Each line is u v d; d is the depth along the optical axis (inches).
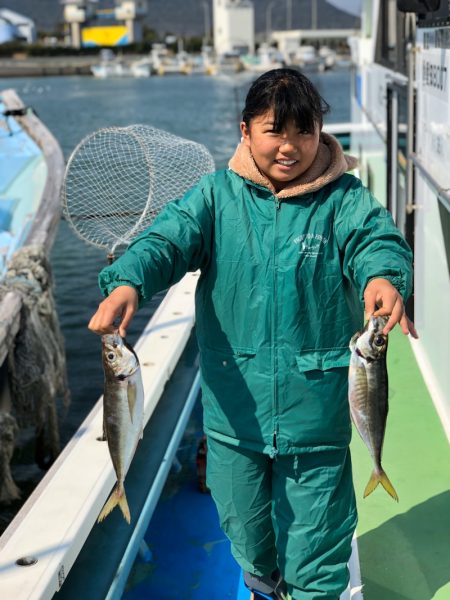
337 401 102.0
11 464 357.1
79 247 776.3
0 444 297.9
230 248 100.0
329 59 5930.1
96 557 126.0
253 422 102.8
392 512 149.6
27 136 697.6
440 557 135.8
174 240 98.5
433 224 198.2
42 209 462.6
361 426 91.7
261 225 99.0
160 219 101.9
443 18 164.4
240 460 106.7
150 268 94.3
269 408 101.6
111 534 131.6
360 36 455.8
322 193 99.5
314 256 98.2
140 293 92.9
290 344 99.7
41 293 337.7
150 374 168.2
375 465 93.9
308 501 104.9
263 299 99.1
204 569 141.3
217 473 109.1
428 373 204.2
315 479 104.4
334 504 105.4
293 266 98.0
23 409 327.0
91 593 118.2
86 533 119.3
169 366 174.4
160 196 146.6
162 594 135.0
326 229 98.5
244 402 102.7
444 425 181.8
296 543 106.2
